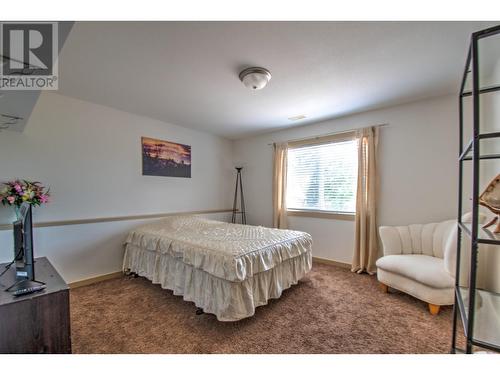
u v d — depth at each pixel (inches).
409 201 108.9
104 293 96.0
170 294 95.3
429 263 84.7
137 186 126.3
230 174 184.5
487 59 70.7
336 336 66.5
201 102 107.3
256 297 79.7
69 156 102.3
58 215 99.3
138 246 110.7
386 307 83.2
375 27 56.7
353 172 127.3
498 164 70.6
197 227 116.4
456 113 97.3
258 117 130.1
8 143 87.9
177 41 61.7
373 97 101.3
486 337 42.0
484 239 34.6
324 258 136.9
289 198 155.1
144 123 129.3
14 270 62.6
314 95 98.7
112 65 74.2
